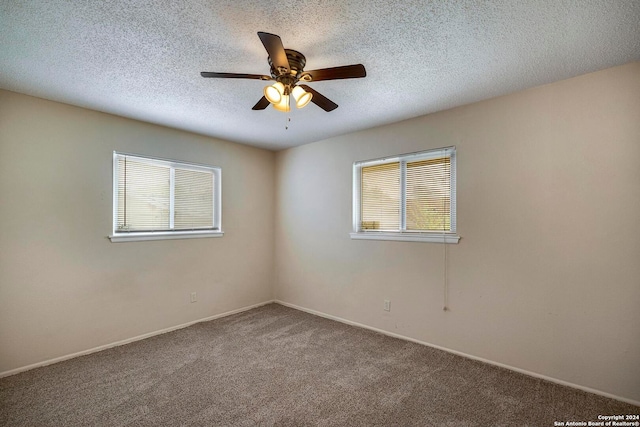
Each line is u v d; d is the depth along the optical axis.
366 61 2.03
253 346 3.00
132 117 3.11
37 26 1.65
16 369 2.47
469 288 2.75
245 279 4.22
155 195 3.40
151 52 1.92
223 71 2.18
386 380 2.37
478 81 2.32
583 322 2.22
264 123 3.31
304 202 4.20
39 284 2.59
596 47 1.86
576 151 2.25
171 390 2.23
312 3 1.48
